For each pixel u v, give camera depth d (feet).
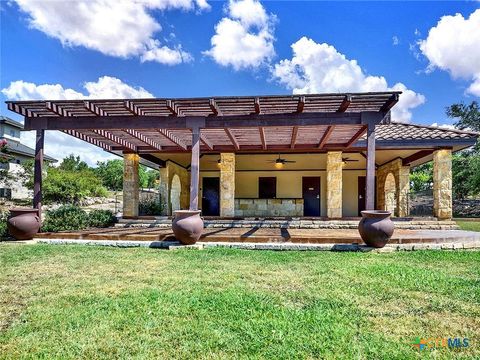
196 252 22.59
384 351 8.84
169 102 24.09
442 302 12.57
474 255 21.57
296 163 49.88
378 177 51.75
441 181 35.47
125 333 9.92
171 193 51.88
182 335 9.78
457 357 8.61
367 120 24.99
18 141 108.78
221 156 40.98
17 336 9.77
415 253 22.26
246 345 9.16
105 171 117.60
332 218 37.60
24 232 26.43
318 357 8.55
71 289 14.12
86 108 24.76
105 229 34.24
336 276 16.12
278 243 24.75
